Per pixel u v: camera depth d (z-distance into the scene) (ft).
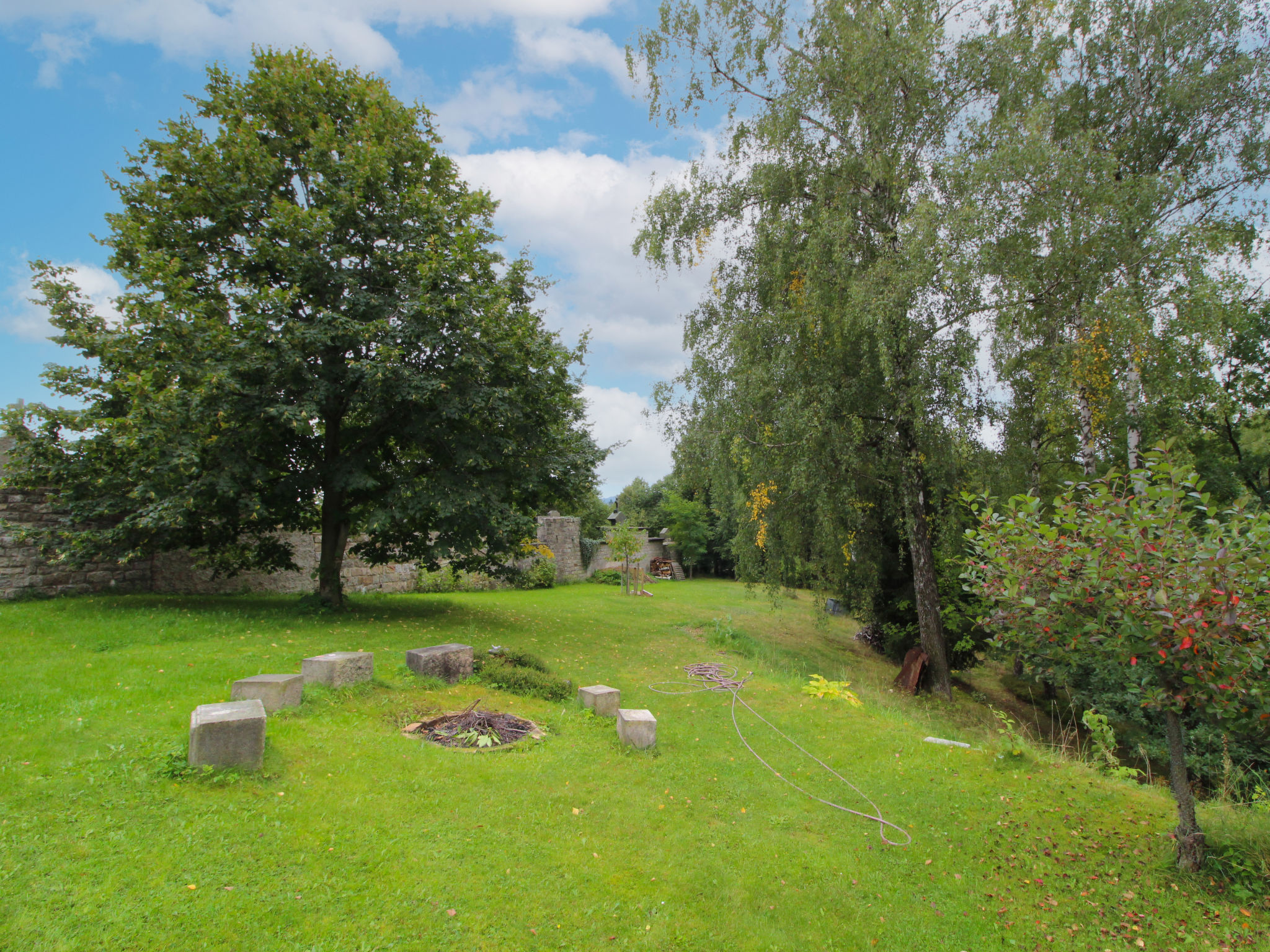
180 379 33.47
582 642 42.06
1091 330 38.04
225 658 26.76
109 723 17.92
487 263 42.57
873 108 41.16
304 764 16.96
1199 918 13.16
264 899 11.22
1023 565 14.96
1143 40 43.24
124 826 12.79
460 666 27.81
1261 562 11.81
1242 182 42.27
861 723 28.04
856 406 41.96
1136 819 18.02
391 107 41.19
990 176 35.78
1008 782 21.24
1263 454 53.31
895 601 52.47
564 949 11.14
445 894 12.19
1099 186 37.35
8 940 9.43
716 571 148.36
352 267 39.52
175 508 32.14
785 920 12.92
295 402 36.09
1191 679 13.10
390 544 46.37
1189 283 36.22
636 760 21.15
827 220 40.27
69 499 35.81
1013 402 41.63
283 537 53.83
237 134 36.76
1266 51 40.09
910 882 14.87
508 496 45.24
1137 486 13.51
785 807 18.92
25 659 24.90
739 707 29.78
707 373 45.91
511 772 18.63
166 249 37.09
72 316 35.63
